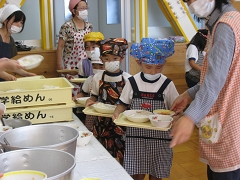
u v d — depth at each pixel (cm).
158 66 164
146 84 165
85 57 332
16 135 108
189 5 131
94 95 197
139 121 149
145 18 389
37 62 172
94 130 198
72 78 264
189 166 268
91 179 96
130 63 379
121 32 386
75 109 231
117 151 191
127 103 169
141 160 168
